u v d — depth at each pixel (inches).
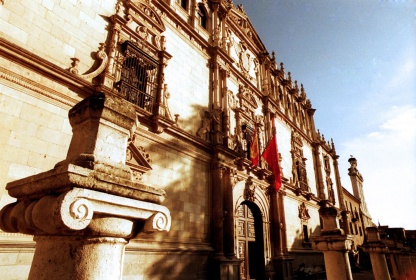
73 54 329.7
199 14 627.2
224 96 586.9
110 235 88.3
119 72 375.6
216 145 500.4
